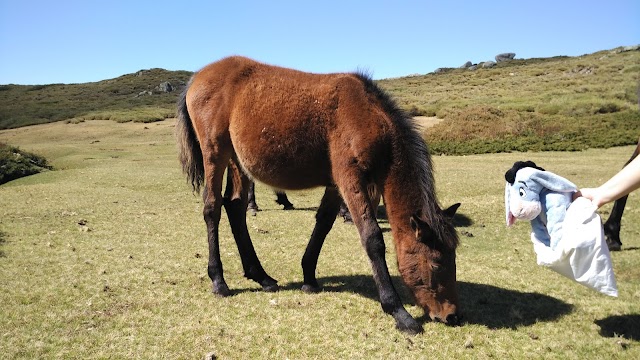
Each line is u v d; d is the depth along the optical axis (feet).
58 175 55.01
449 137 88.02
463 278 18.20
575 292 16.58
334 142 14.43
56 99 228.84
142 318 14.20
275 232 26.66
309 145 14.78
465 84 195.31
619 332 13.26
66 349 12.15
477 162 63.57
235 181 18.16
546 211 12.19
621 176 10.82
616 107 105.40
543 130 86.02
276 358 11.82
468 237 25.36
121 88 261.65
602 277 11.30
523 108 112.47
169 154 82.12
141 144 103.19
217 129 16.55
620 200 21.45
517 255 21.74
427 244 13.32
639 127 81.66
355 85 14.69
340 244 23.73
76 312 14.53
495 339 12.94
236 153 16.49
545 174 12.16
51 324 13.65
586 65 187.93
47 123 160.25
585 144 73.10
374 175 14.15
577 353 12.10
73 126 141.59
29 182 52.80
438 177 47.52
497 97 144.05
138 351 12.09
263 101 15.42
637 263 19.44
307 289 16.98
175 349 12.23
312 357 11.91
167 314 14.58
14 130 144.25
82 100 225.76
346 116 14.24
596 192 11.34
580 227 11.34
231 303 15.64
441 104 136.67
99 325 13.69
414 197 13.76
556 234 11.86
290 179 15.69
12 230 25.36
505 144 77.05
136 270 18.90
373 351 12.26
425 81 223.10
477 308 15.20
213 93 16.75
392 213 14.03
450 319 13.55
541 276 18.53
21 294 15.93
